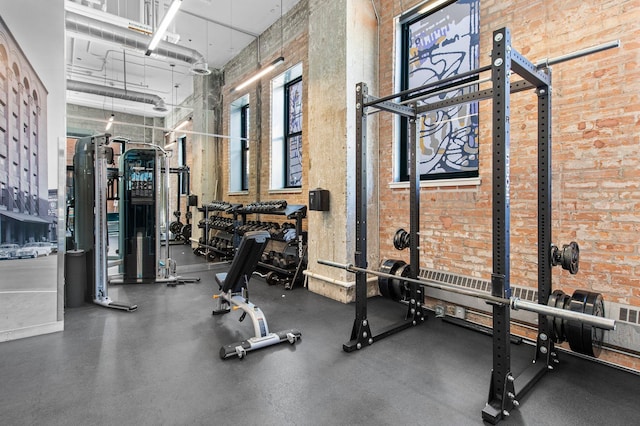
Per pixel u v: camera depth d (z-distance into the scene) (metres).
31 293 2.93
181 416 1.83
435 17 3.81
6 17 2.78
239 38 6.38
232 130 7.34
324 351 2.66
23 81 2.87
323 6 4.13
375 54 4.15
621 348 2.36
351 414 1.86
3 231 2.80
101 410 1.88
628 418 1.84
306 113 5.17
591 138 2.48
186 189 8.28
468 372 2.33
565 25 2.61
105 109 9.64
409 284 3.35
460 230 3.37
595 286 2.47
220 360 2.49
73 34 4.59
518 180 2.90
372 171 4.17
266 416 1.84
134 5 5.18
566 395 2.06
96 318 3.39
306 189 5.22
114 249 6.69
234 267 2.96
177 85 8.53
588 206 2.50
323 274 4.22
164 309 3.69
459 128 3.59
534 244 2.81
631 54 2.30
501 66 1.86
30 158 2.91
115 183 6.31
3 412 1.87
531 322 2.77
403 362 2.48
